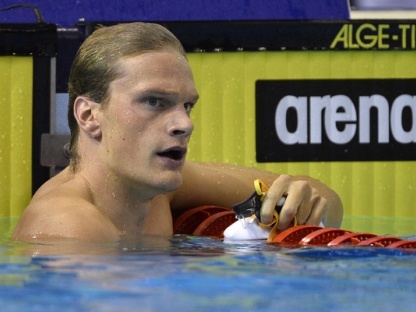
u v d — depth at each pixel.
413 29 13.17
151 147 7.48
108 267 6.20
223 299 5.05
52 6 15.84
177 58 7.61
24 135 12.71
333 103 13.12
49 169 12.70
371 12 16.06
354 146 13.14
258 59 13.03
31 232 7.48
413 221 12.31
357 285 5.58
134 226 8.04
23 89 12.70
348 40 13.08
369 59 13.15
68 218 7.41
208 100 12.99
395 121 13.20
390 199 13.17
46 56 12.68
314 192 8.44
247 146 13.04
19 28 12.62
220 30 12.91
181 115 7.45
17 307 4.82
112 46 7.65
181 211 9.48
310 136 13.09
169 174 7.54
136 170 7.56
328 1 16.11
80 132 7.98
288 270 6.16
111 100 7.57
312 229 8.02
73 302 4.95
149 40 7.63
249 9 15.88
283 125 13.07
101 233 7.41
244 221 8.05
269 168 13.06
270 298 5.11
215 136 13.02
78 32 12.75
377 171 13.18
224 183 9.52
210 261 6.56
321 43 13.05
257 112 13.04
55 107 12.75
